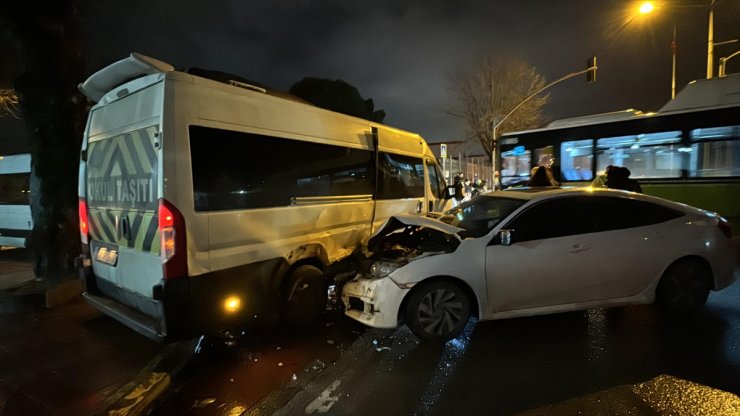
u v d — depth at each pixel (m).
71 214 6.65
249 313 4.26
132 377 3.87
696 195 10.24
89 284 4.81
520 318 5.21
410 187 7.38
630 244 4.86
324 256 5.27
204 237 3.79
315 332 4.90
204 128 3.87
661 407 3.19
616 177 7.52
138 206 3.93
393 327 4.41
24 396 3.54
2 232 10.55
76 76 6.72
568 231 4.80
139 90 3.94
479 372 3.85
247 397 3.51
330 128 5.46
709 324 4.87
